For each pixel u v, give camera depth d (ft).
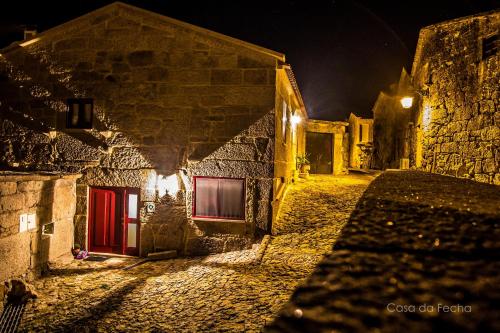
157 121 26.91
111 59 27.53
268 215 25.38
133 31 27.27
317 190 34.04
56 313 17.12
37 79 28.53
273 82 25.54
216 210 26.30
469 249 3.96
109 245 27.91
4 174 22.40
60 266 24.62
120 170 27.27
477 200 6.93
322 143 59.88
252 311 15.26
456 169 26.08
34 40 28.12
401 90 52.16
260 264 20.57
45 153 28.27
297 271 18.88
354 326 2.54
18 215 21.08
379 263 3.67
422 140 33.83
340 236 4.67
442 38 28.43
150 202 26.86
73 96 27.96
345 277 3.37
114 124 27.43
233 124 25.99
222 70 26.18
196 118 26.45
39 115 28.45
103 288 20.04
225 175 25.96
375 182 10.76
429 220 5.28
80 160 27.84
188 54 26.58
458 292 2.95
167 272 22.22
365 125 77.97
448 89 27.53
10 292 18.58
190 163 26.45
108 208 27.96
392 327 2.50
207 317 15.28
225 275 19.89
